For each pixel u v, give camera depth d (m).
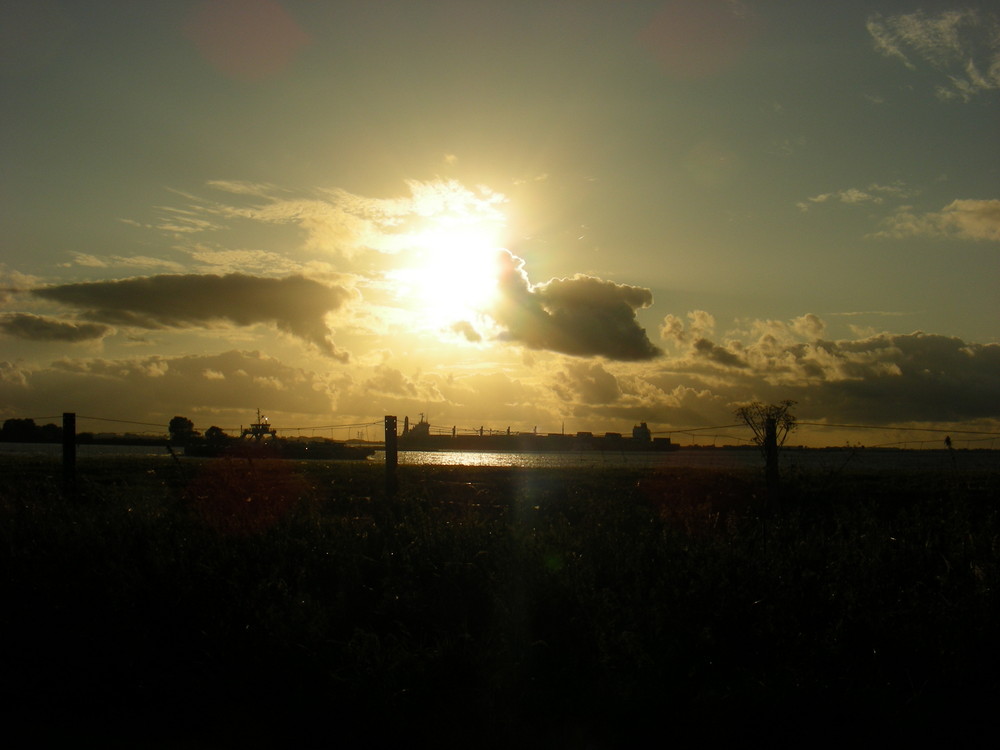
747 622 7.20
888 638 6.85
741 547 8.94
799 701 6.11
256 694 6.70
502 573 8.29
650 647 6.77
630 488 18.33
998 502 15.80
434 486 19.78
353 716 6.29
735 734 5.92
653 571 8.46
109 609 7.71
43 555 9.22
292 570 8.99
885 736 5.80
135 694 6.82
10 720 6.51
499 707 6.20
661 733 5.99
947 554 8.92
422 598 8.13
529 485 19.52
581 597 7.63
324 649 6.98
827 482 18.48
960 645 6.51
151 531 10.34
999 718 5.94
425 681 6.45
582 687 6.41
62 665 7.13
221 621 7.44
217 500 14.13
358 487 19.31
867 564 8.33
